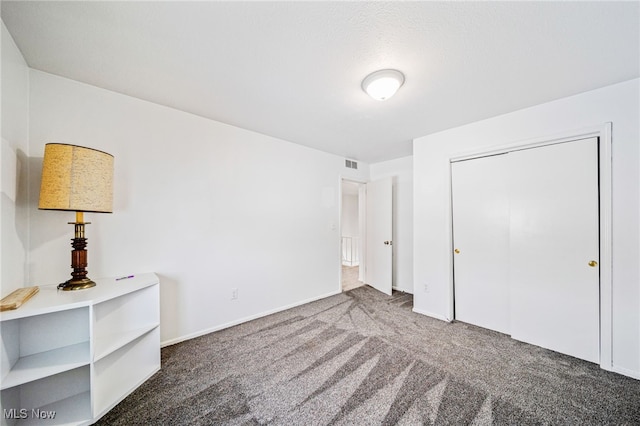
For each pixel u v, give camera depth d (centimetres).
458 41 143
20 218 158
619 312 187
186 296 240
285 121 263
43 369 131
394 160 429
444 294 287
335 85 192
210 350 219
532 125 227
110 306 171
